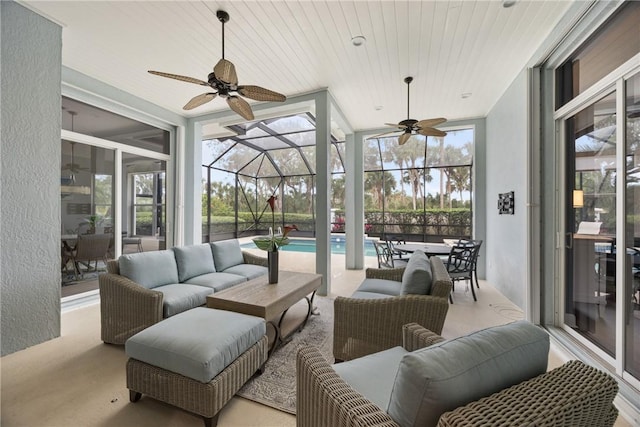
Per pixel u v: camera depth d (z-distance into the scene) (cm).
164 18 268
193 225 537
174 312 262
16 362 229
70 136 376
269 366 226
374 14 260
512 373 89
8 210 243
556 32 263
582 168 263
